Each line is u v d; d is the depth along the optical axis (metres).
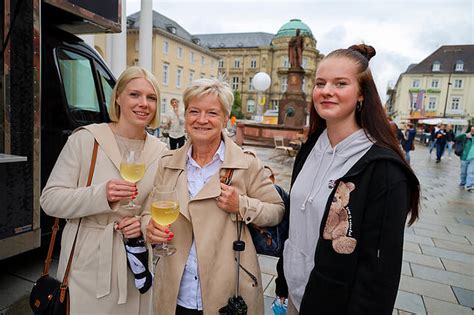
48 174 3.14
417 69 65.69
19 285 2.86
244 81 72.00
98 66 3.81
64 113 3.29
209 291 1.54
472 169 9.02
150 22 10.10
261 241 1.72
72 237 1.65
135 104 1.71
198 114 1.58
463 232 5.29
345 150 1.38
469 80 62.50
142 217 1.69
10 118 2.26
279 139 12.73
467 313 2.95
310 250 1.43
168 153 1.75
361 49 1.45
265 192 1.70
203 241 1.53
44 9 2.94
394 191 1.21
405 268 3.87
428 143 29.70
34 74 2.36
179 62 47.81
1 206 2.28
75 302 1.60
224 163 1.60
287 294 1.75
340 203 1.30
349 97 1.35
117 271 1.64
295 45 16.77
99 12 3.12
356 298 1.24
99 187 1.54
